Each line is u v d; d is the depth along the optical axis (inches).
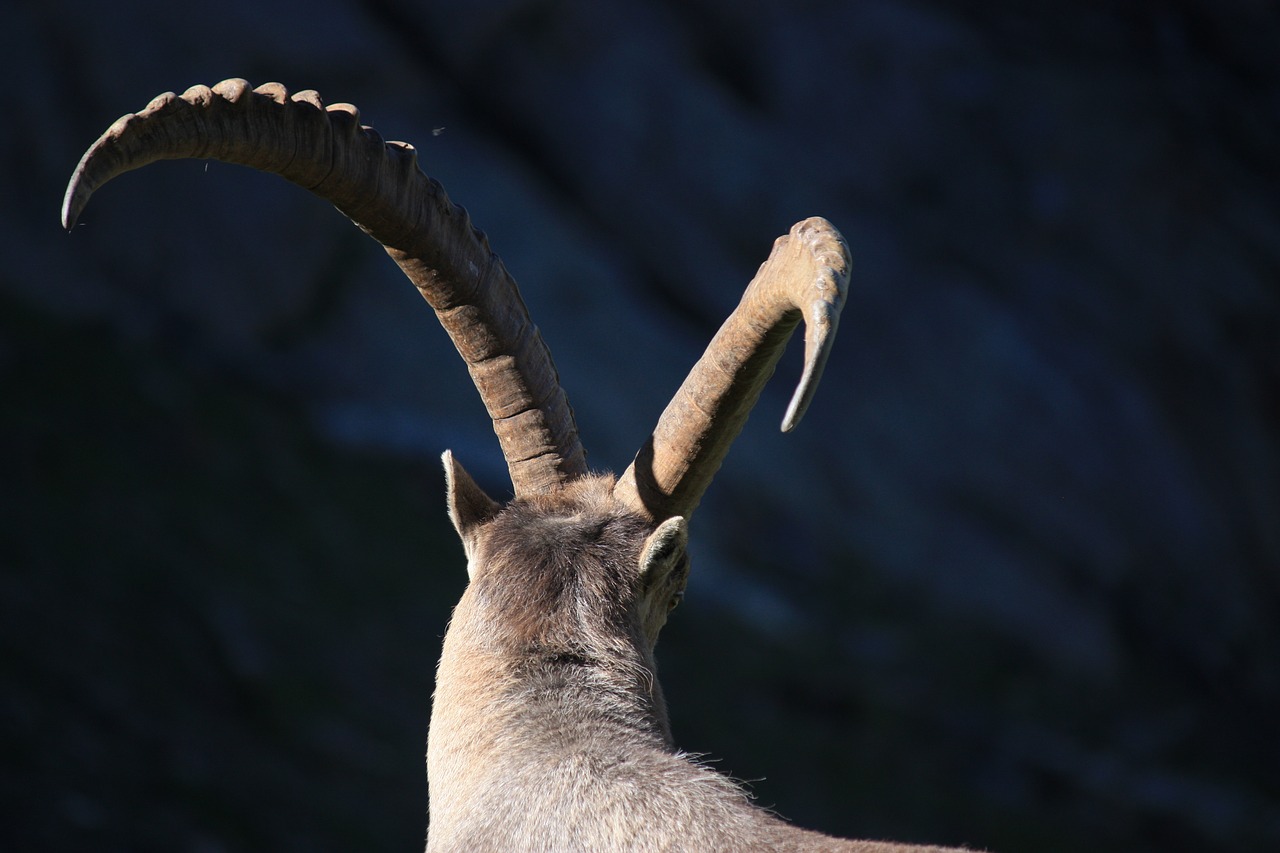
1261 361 3154.5
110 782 1354.6
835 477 2682.1
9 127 2314.2
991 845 2041.1
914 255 2999.5
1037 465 2834.6
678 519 498.3
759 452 2637.8
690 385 510.9
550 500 537.0
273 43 2532.0
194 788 1408.7
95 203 2363.4
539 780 455.8
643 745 468.1
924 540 2667.3
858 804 2017.7
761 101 3179.1
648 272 2878.9
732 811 434.6
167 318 2368.4
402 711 1774.1
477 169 2696.9
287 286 2466.8
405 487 2289.6
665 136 2938.0
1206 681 2768.2
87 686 1494.8
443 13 2864.2
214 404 2222.0
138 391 2146.9
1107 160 3181.6
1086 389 2918.3
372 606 1969.7
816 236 434.3
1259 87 3486.7
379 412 2425.0
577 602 502.6
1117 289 3097.9
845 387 2802.7
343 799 1525.6
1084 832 2192.4
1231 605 2918.3
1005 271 3051.2
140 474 1964.8
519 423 550.6
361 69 2620.6
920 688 2368.4
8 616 1535.4
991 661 2539.4
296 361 2437.3
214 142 444.8
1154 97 3324.3
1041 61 3329.2
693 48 3164.4
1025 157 3171.8
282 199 2495.1
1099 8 3496.6
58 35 2388.0
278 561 1947.6
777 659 2287.2
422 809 1581.0
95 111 2386.8
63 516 1780.3
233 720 1590.8
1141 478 2908.5
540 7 2915.8
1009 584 2659.9
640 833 431.2
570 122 2923.2
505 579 510.6
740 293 2869.1
